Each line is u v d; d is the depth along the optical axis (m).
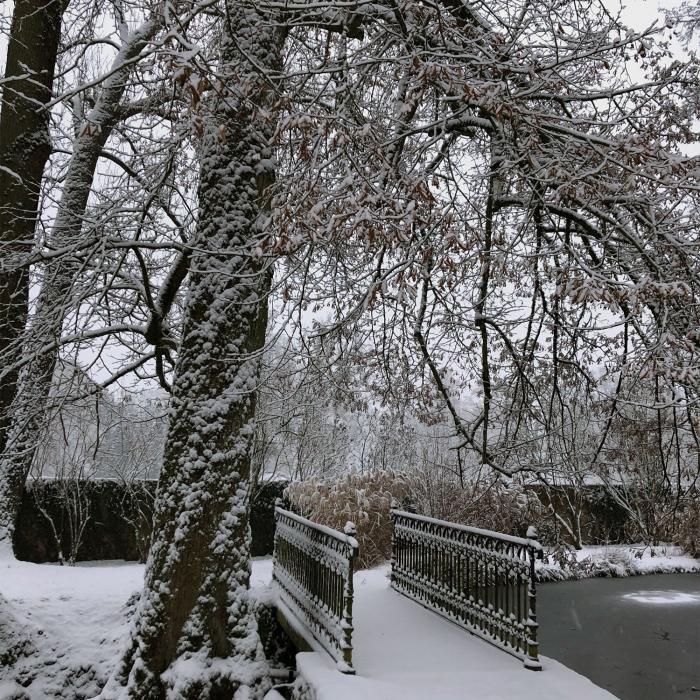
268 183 6.45
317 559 6.11
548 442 8.48
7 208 9.59
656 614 11.12
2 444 10.49
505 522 11.89
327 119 4.37
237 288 6.02
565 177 5.58
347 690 4.49
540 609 11.56
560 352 8.37
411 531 8.08
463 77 5.02
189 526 5.62
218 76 4.35
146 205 6.75
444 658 5.41
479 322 6.84
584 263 5.82
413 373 8.58
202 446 5.77
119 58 10.07
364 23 6.89
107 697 5.41
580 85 7.20
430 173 4.86
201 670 5.30
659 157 5.23
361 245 5.55
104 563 13.70
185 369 5.98
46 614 7.56
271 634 7.58
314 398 9.33
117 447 18.33
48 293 8.37
